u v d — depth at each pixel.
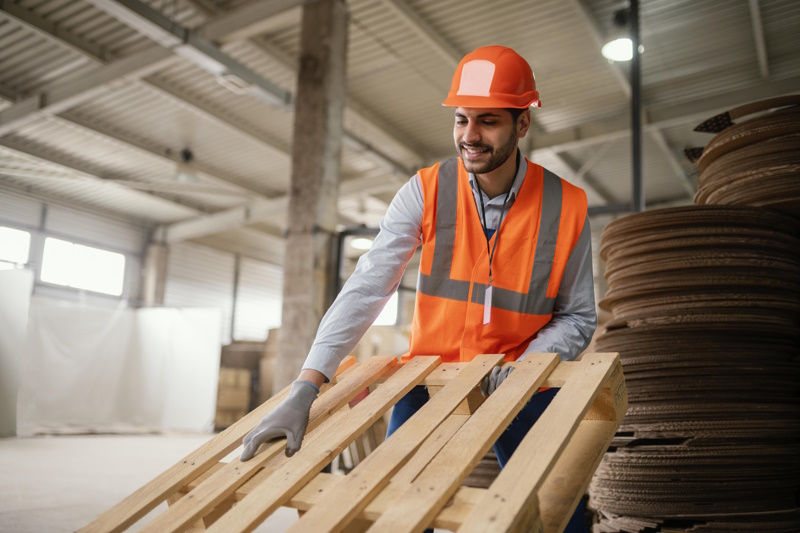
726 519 2.78
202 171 15.30
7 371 10.39
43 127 13.23
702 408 2.92
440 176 2.04
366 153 12.88
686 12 9.25
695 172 3.89
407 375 1.90
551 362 1.75
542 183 2.01
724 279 3.04
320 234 7.92
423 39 10.12
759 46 9.85
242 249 20.34
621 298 3.34
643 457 2.91
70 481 5.66
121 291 17.61
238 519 1.41
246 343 15.05
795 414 2.96
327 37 8.42
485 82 1.84
